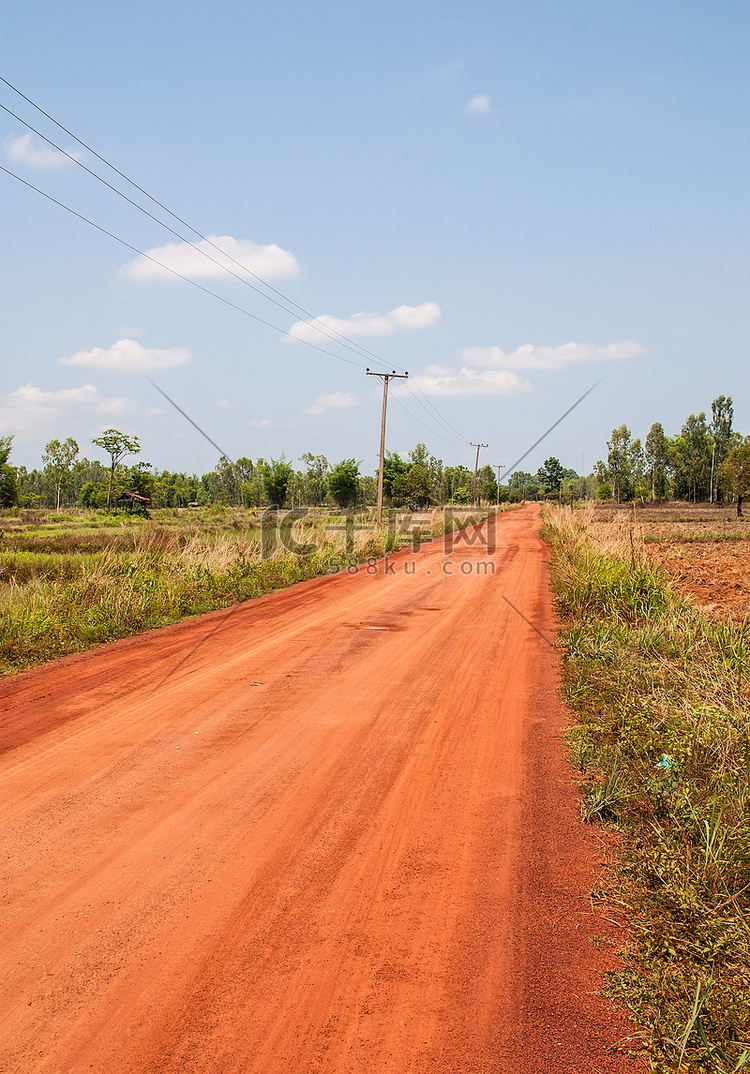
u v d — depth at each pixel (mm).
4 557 21016
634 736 6176
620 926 3805
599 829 4941
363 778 5812
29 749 6422
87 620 11914
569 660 9352
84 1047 2945
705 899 3902
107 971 3438
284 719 7297
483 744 6582
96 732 6879
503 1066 2842
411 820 5078
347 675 9062
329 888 4191
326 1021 3098
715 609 12719
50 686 8539
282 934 3736
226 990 3303
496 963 3500
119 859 4512
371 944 3656
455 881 4270
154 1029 3047
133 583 14023
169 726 7066
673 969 3381
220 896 4102
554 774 5895
